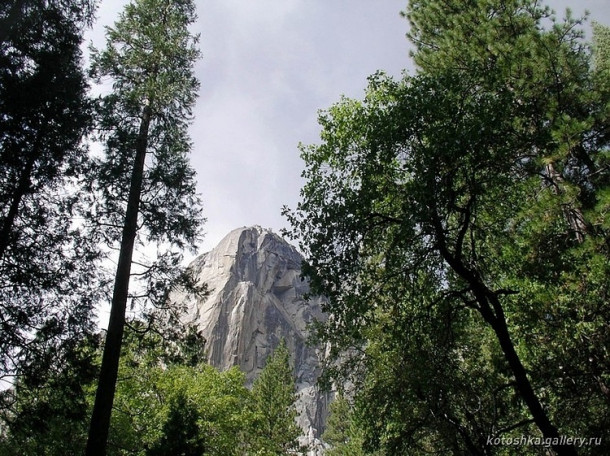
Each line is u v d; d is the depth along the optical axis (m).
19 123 12.62
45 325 12.73
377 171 11.23
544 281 10.44
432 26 17.69
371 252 11.62
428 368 11.20
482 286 10.27
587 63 13.20
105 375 11.72
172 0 17.72
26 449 17.08
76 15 14.52
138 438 20.77
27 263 12.55
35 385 12.45
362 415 14.02
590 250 8.91
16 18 12.68
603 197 8.67
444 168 10.27
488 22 14.63
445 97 10.70
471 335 13.97
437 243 10.53
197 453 14.33
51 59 13.49
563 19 13.61
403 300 11.99
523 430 12.02
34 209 13.16
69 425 16.92
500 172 11.02
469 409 11.85
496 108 10.47
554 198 9.81
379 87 12.73
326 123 12.98
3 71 12.46
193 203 15.54
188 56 17.02
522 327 10.77
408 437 12.09
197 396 23.70
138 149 14.97
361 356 15.19
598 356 9.55
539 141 11.02
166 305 14.41
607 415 9.85
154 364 14.98
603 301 9.42
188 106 16.42
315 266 11.19
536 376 10.20
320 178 12.16
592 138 11.52
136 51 16.23
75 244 13.78
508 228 11.79
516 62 12.16
